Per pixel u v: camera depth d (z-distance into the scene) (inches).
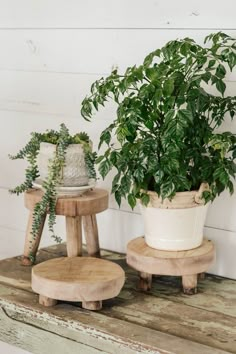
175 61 67.6
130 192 73.9
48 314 66.2
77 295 65.6
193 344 59.5
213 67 73.1
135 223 84.0
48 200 74.0
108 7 81.6
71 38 85.6
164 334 61.5
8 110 94.0
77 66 85.7
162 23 77.7
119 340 61.1
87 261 72.6
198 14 74.9
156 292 71.9
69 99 87.2
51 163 73.5
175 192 67.3
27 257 80.0
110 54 82.5
